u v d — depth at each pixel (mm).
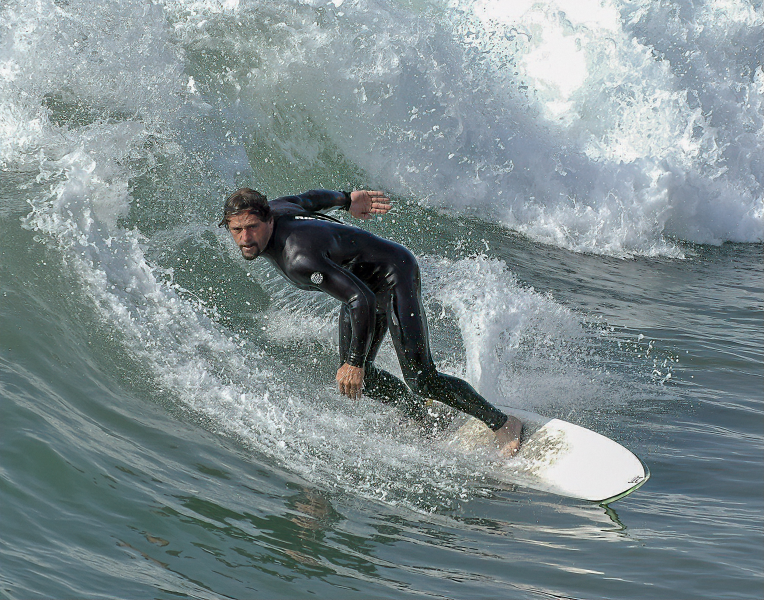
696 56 44281
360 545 11648
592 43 40281
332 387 18109
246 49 30516
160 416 14570
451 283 24016
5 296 16188
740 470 15891
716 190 40031
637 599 10742
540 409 18656
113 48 27141
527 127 37281
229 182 26219
